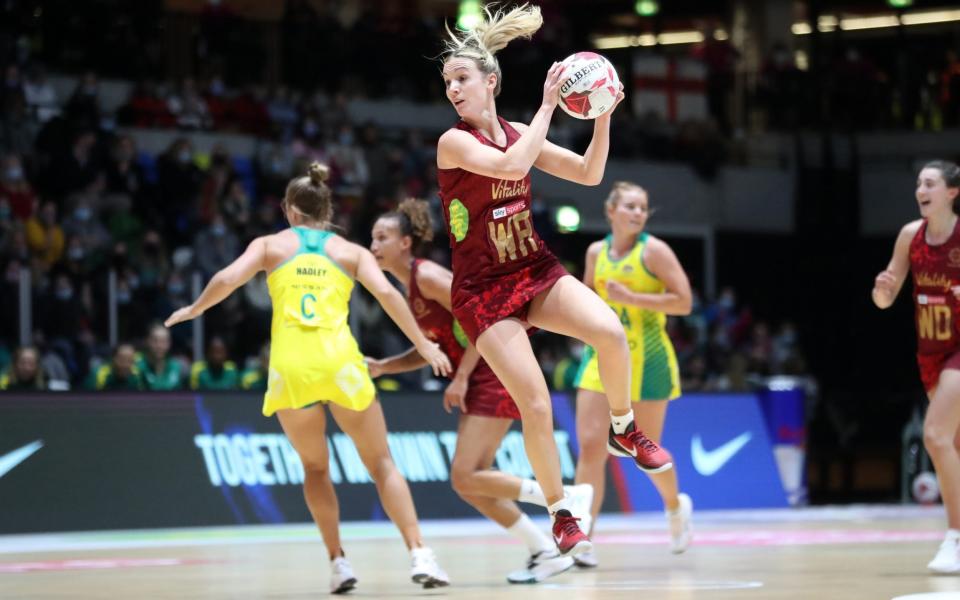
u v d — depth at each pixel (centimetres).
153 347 2561
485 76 1086
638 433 1095
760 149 4681
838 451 3444
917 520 2383
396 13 4594
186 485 2167
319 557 1652
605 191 4278
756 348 3819
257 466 2244
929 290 1379
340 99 3866
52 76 3678
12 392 2077
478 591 1166
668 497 1559
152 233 3105
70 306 2766
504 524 1331
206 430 2212
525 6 1120
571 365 3114
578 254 4206
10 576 1405
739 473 2672
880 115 4756
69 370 2716
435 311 1368
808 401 3444
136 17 3800
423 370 2897
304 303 1202
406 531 1210
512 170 1021
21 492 2045
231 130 3725
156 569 1482
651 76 4612
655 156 4394
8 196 2997
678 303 1487
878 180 4706
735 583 1205
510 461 2375
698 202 4450
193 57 3938
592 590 1150
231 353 2909
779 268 4588
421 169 3788
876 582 1208
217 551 1767
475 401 1338
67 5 3697
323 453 1218
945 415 1321
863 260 4669
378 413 1218
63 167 3198
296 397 1183
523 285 1070
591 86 1040
